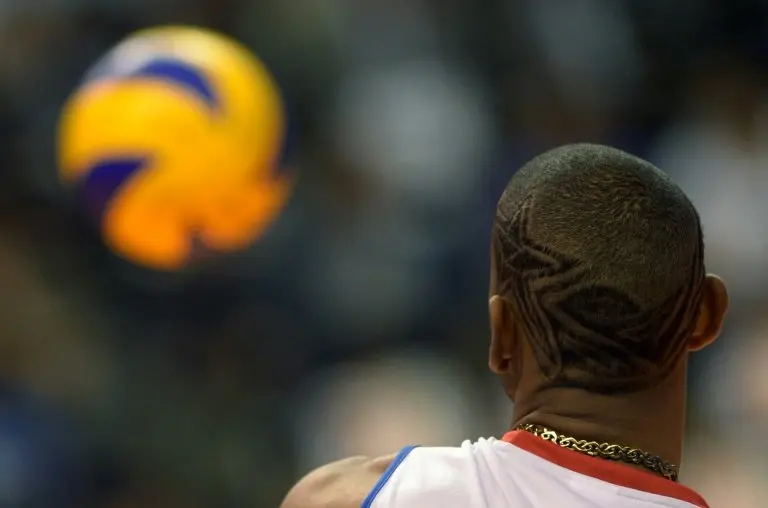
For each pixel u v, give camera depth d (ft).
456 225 62.08
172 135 41.88
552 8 67.10
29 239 58.18
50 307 56.59
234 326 58.70
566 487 16.10
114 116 42.19
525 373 16.92
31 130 59.31
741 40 69.05
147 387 56.59
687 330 16.63
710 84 67.82
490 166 63.57
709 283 17.35
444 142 63.31
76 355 55.88
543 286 16.33
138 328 57.93
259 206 44.14
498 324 16.98
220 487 55.21
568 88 65.46
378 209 61.67
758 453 54.90
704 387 57.67
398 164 62.39
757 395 56.08
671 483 16.37
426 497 16.16
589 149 17.06
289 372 58.70
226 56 43.52
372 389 56.59
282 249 59.82
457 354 59.62
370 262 60.54
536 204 16.53
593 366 16.35
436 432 54.34
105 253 58.44
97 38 60.59
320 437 55.83
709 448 55.88
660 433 16.67
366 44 64.59
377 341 59.77
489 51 66.23
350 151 62.13
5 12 60.34
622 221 16.16
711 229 61.41
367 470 17.21
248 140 42.93
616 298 16.05
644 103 67.26
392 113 63.05
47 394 54.95
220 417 57.00
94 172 42.29
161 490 55.01
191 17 61.21
